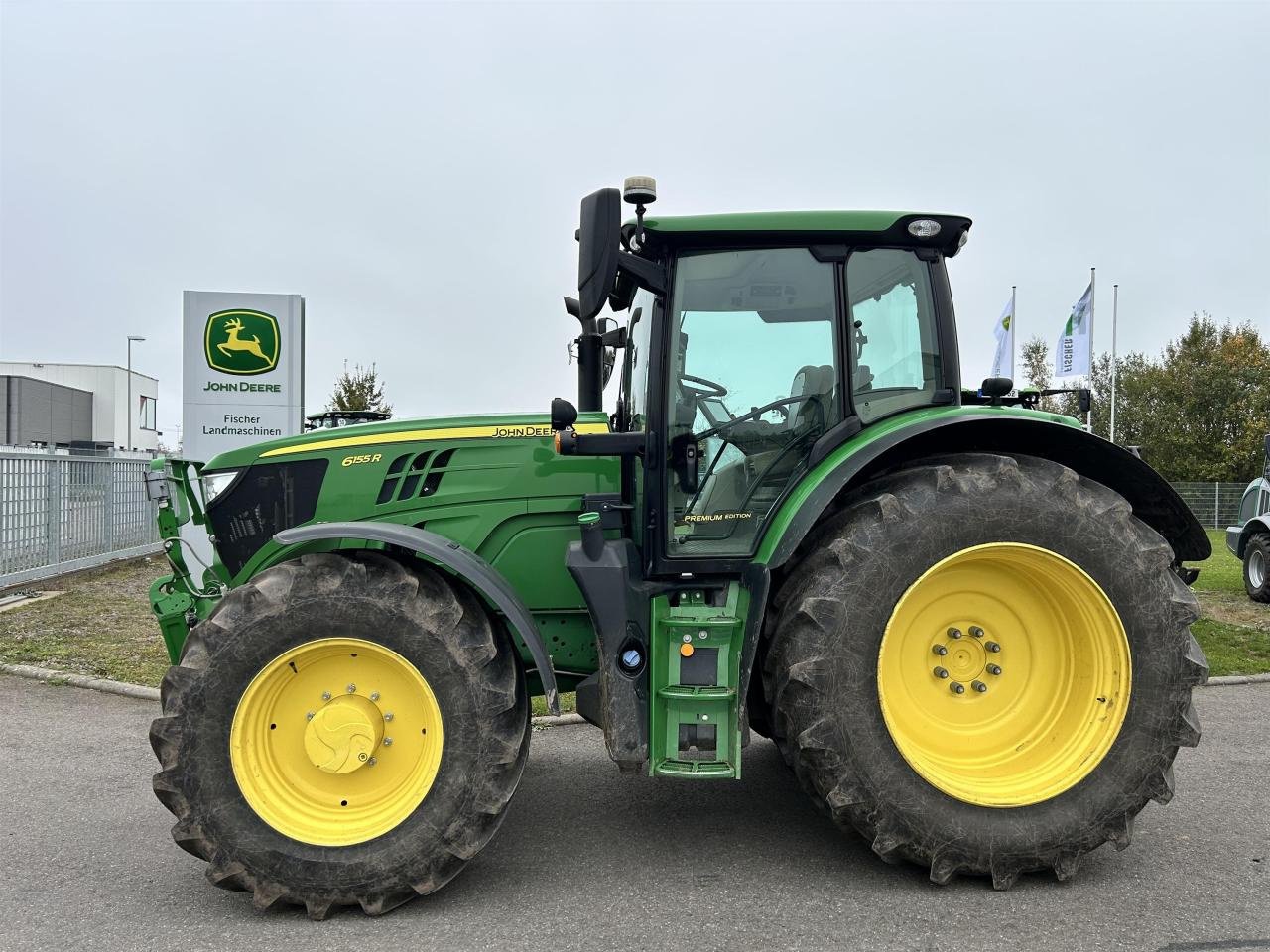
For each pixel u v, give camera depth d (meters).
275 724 3.02
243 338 9.09
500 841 3.49
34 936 2.75
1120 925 2.77
